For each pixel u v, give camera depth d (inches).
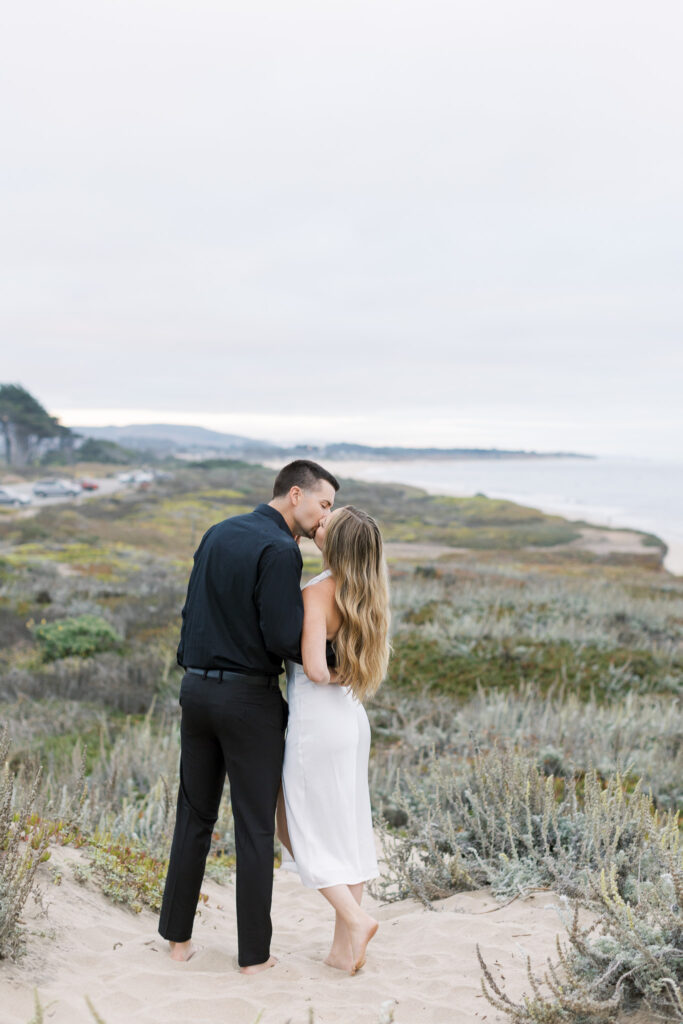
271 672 124.8
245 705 122.0
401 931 149.3
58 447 6048.2
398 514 3021.7
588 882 144.0
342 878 124.4
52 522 1975.9
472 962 128.9
